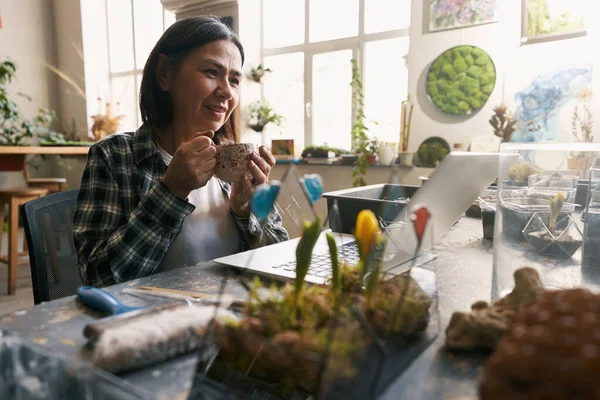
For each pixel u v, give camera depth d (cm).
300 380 36
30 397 36
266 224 113
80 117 513
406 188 94
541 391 28
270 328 38
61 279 102
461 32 283
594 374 26
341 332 35
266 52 407
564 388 27
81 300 62
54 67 524
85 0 493
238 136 138
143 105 119
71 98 518
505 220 71
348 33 361
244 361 39
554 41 256
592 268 73
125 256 91
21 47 495
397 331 43
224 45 113
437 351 47
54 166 540
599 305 33
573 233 78
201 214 115
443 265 82
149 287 69
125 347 42
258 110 399
